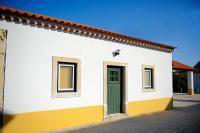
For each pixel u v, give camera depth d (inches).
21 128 240.7
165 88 457.7
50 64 270.4
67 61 287.0
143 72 404.5
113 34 339.3
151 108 416.2
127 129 267.3
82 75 304.3
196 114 390.0
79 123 295.3
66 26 283.6
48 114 264.4
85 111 304.2
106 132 252.5
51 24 269.7
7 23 237.9
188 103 582.2
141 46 402.6
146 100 406.0
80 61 302.5
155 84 431.2
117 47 357.4
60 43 281.7
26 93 247.3
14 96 237.8
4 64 233.1
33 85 253.6
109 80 352.8
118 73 368.5
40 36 263.1
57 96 274.1
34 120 251.8
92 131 258.5
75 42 298.5
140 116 369.1
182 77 1010.7
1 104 227.6
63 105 279.6
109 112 349.4
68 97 285.6
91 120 310.7
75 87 298.7
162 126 283.1
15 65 240.8
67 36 289.7
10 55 238.1
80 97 299.7
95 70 321.7
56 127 270.2
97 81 323.6
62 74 287.7
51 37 273.4
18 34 245.0
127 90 369.7
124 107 365.1
